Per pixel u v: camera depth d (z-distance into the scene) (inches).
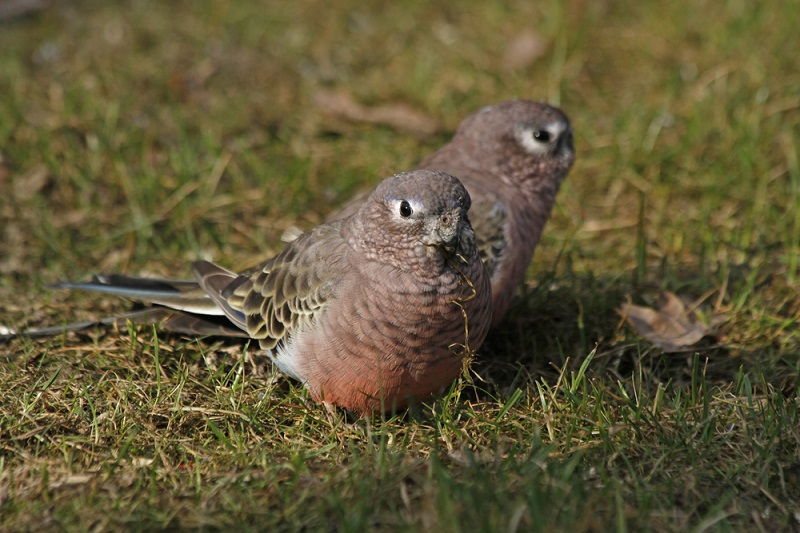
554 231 488.4
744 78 589.6
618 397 336.8
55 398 343.0
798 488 294.5
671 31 642.2
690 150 534.3
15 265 451.8
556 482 279.4
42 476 300.8
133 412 333.4
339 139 565.9
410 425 332.2
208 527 279.9
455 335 319.3
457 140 432.8
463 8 691.4
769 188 501.4
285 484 296.0
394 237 311.7
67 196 506.0
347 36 665.6
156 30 659.4
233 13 684.1
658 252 465.1
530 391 349.7
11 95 571.2
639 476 298.8
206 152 544.7
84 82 594.6
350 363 322.0
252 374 365.4
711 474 299.4
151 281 386.6
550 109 418.9
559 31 639.8
